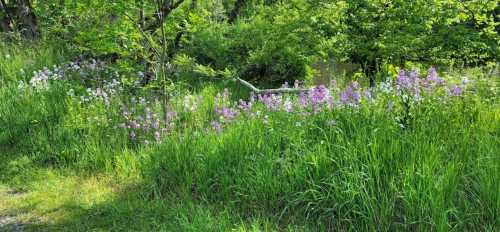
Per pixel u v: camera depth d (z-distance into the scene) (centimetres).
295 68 1143
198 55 1188
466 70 732
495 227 389
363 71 931
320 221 439
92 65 931
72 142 658
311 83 1023
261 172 482
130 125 690
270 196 471
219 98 808
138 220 469
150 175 557
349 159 451
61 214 496
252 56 1024
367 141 472
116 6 651
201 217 443
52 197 538
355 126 497
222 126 628
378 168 427
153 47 696
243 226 419
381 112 523
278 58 1104
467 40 867
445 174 406
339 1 902
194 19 702
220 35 1139
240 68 1116
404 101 534
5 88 819
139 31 724
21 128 724
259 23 1055
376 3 885
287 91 820
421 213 399
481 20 926
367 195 415
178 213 470
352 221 427
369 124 503
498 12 1146
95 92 795
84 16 957
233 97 1002
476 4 909
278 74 1185
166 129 645
